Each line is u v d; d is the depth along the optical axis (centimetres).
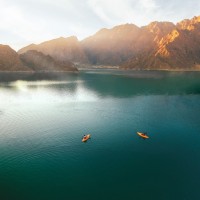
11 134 4738
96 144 4225
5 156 3728
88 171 3288
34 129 5050
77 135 4691
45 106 7338
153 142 4319
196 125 5306
